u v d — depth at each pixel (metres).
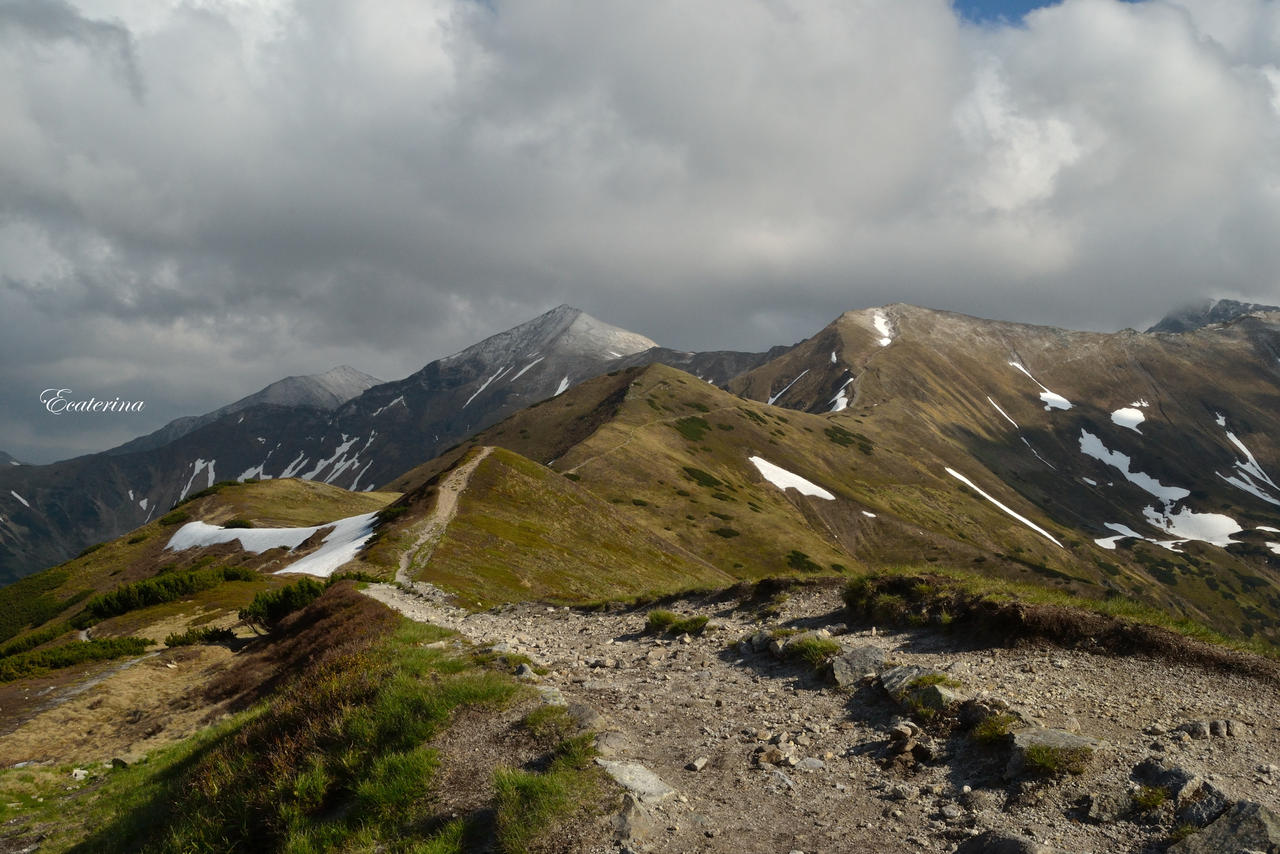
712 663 17.30
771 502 172.88
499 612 32.09
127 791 18.73
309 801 11.16
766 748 11.27
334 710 13.38
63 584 106.81
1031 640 14.41
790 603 21.75
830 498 186.25
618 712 13.69
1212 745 9.55
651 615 22.53
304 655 27.14
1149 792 8.29
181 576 60.69
